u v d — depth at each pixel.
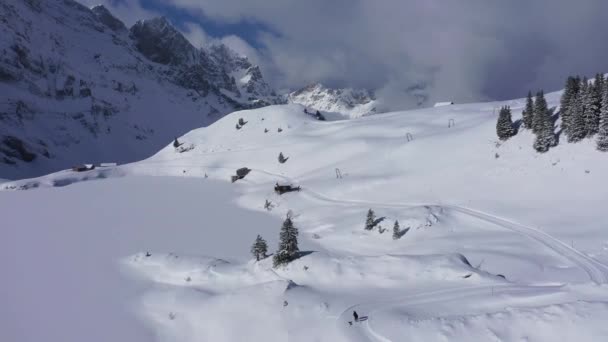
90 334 36.91
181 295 41.47
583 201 56.03
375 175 87.25
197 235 66.88
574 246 46.97
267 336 32.19
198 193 102.75
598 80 66.12
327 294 36.59
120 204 91.38
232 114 171.62
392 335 27.89
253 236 65.94
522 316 25.78
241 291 38.62
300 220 73.44
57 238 65.88
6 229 71.31
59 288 46.25
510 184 66.38
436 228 57.53
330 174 96.88
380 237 58.22
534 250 46.94
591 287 29.70
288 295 36.16
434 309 31.05
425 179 77.88
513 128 79.12
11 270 51.91
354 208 73.25
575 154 64.56
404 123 116.94
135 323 38.28
